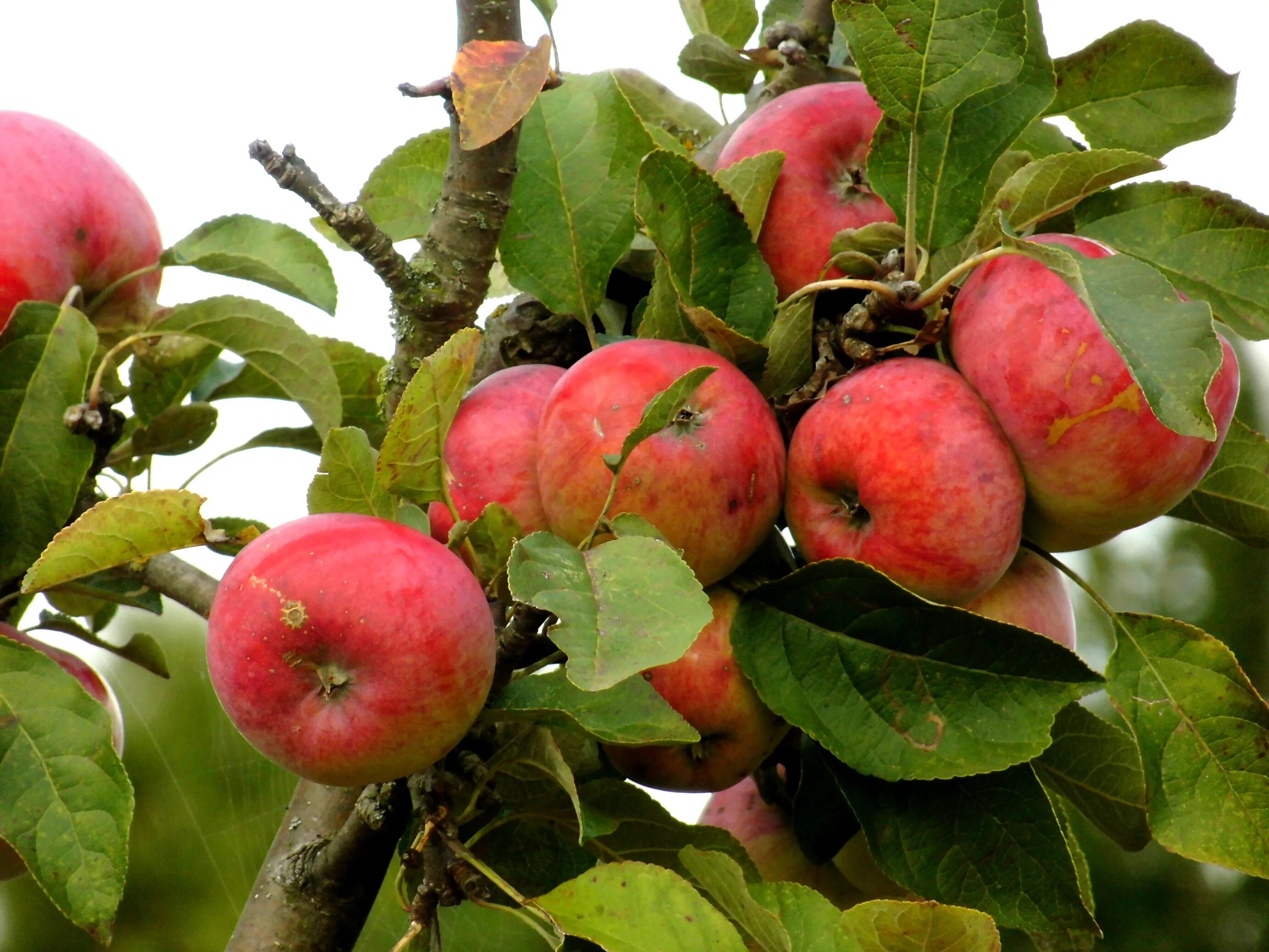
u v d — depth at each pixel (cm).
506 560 75
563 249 82
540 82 77
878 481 75
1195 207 79
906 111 77
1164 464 74
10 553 80
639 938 71
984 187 77
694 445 75
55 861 74
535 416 78
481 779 75
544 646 76
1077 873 75
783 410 78
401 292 79
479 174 79
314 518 72
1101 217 80
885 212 81
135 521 74
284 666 70
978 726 74
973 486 74
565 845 81
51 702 75
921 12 77
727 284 79
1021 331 74
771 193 80
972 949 69
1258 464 81
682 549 75
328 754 71
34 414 80
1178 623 78
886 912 69
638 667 67
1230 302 78
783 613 76
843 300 80
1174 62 83
